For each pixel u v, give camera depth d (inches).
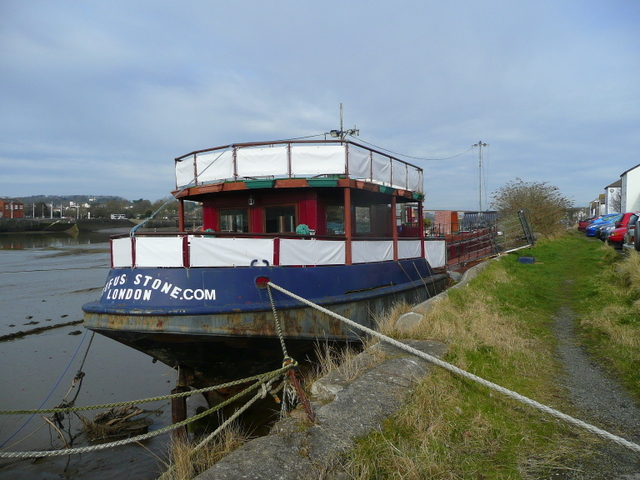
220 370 313.7
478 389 220.5
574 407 206.7
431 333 298.5
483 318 349.1
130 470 280.7
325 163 355.9
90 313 288.5
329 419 179.2
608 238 989.8
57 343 567.5
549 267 743.1
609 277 538.0
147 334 272.1
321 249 348.5
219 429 192.9
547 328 358.6
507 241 951.0
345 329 356.5
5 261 1583.4
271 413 329.1
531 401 183.5
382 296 408.2
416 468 151.3
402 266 466.0
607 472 156.0
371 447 162.6
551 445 174.1
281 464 149.6
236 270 291.0
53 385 422.9
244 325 284.5
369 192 427.8
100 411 366.6
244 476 142.6
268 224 402.3
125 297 282.2
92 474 277.6
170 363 309.7
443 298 404.2
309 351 340.8
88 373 458.0
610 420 193.5
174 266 279.3
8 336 591.8
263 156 360.2
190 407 379.2
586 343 313.6
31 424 347.3
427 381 212.4
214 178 373.1
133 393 408.5
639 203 2191.2
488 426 185.6
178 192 371.2
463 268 797.2
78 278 1149.7
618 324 338.6
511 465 160.7
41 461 294.7
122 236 291.6
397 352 255.9
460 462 161.8
